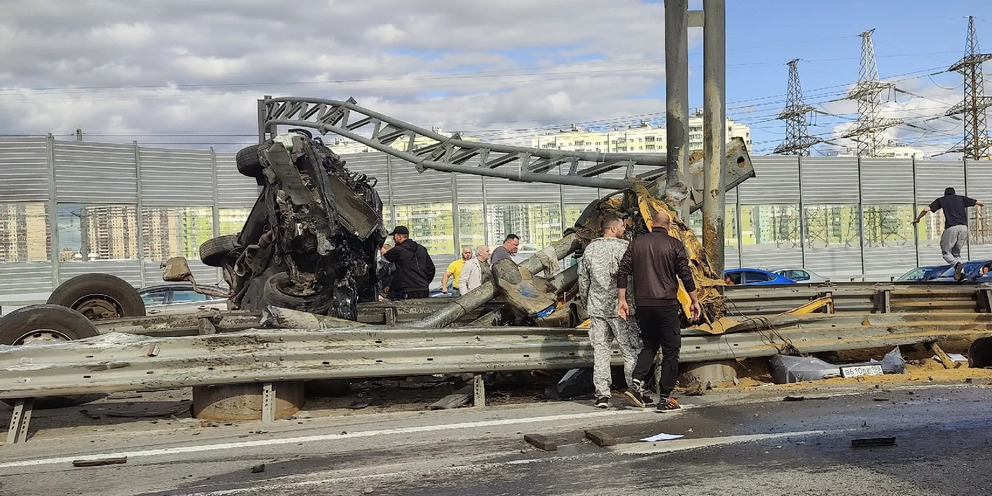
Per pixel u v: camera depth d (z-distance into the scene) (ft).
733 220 120.88
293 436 21.21
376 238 32.35
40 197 89.04
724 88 32.63
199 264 96.02
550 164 41.91
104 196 91.91
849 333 31.30
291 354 23.50
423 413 24.63
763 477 16.24
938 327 32.42
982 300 34.50
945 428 20.47
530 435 20.06
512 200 103.86
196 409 24.23
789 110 293.02
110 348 22.26
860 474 16.29
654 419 22.66
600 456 18.30
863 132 281.13
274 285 30.66
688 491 15.39
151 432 22.08
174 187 95.30
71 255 90.38
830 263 124.67
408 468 17.56
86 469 18.11
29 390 21.38
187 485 16.55
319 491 15.90
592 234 31.63
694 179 33.42
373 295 35.65
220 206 97.66
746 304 33.04
